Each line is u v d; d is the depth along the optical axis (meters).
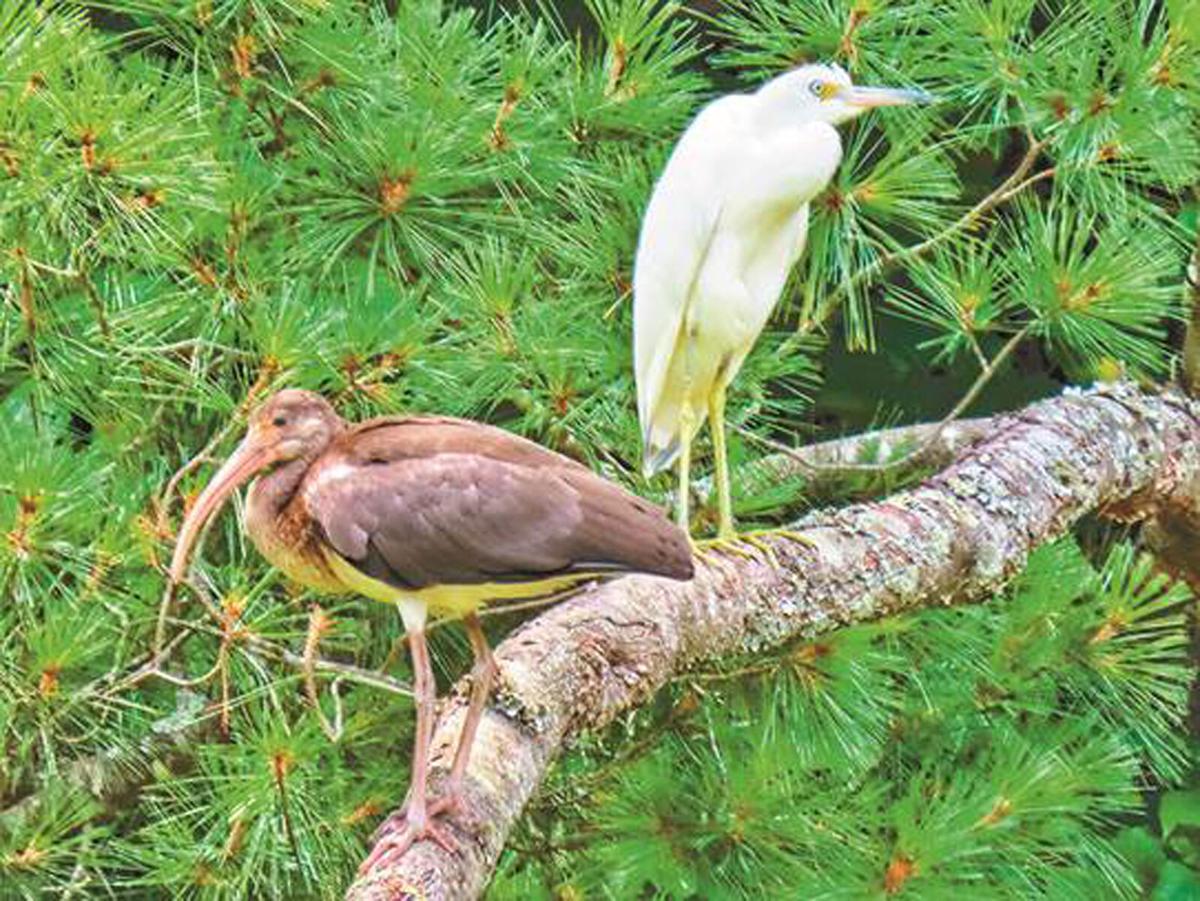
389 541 6.94
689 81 9.94
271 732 8.23
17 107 8.27
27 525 8.05
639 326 9.13
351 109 9.59
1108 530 11.29
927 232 9.92
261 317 8.57
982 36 9.51
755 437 9.66
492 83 9.65
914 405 12.88
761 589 8.03
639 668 7.50
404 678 9.41
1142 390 9.54
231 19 9.62
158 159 8.37
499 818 6.82
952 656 9.72
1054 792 8.99
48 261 8.79
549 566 6.93
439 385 9.11
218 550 9.46
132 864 8.96
